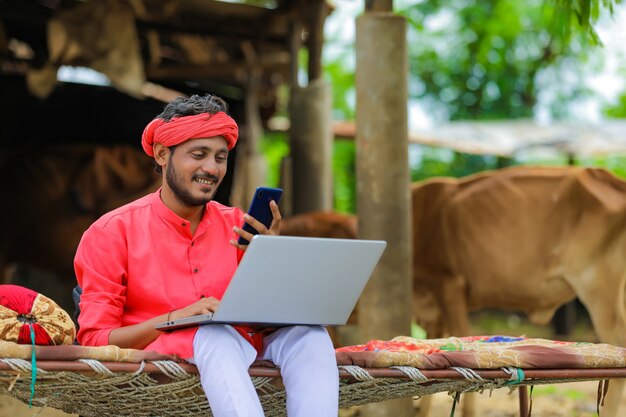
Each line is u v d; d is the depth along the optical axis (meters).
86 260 3.53
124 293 3.55
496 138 11.72
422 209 7.00
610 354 3.94
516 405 7.39
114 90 10.93
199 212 3.64
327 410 3.31
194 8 9.64
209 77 10.83
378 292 6.02
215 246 3.62
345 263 3.39
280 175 9.42
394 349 4.32
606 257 6.34
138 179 10.16
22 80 10.58
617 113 18.58
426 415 6.38
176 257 3.56
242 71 10.43
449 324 6.89
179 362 3.34
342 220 7.11
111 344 3.41
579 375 3.85
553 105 18.50
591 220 6.36
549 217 6.51
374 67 6.11
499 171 6.89
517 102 18.41
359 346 4.42
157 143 3.53
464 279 6.87
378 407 5.82
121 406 3.59
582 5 5.98
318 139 9.31
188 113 3.46
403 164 6.11
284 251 3.25
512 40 18.23
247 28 10.10
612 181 6.43
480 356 3.76
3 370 3.20
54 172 10.05
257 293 3.29
